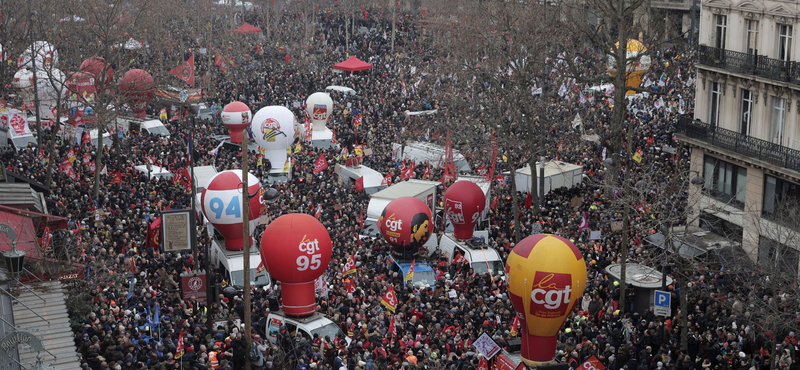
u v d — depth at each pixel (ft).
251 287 185.57
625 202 170.40
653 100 337.11
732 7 220.23
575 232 207.62
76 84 299.79
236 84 412.77
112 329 141.08
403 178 253.24
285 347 150.30
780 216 184.85
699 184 182.19
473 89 282.77
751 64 212.43
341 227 211.61
